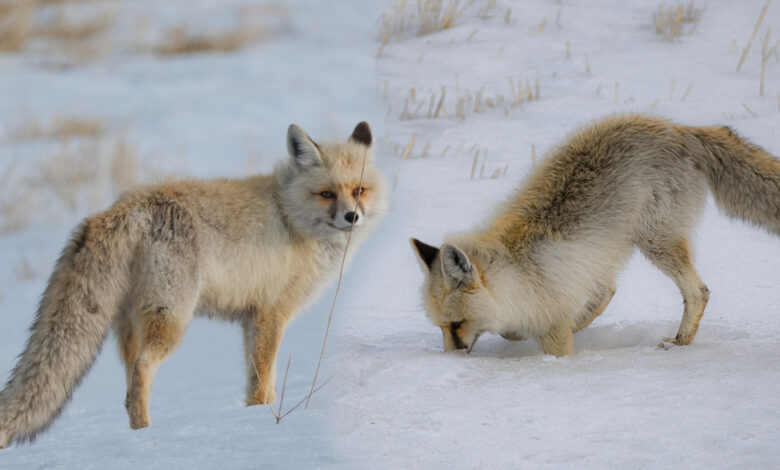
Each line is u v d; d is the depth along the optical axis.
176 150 25.66
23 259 18.52
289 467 5.91
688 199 10.30
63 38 39.81
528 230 10.35
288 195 9.87
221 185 9.79
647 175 10.27
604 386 8.09
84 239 9.01
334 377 8.88
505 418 7.33
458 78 21.23
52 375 8.71
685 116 17.41
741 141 10.78
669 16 23.06
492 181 15.88
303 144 9.84
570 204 10.39
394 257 13.45
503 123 18.69
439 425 7.17
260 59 36.91
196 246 9.22
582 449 6.50
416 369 8.95
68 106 30.47
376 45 24.23
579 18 23.73
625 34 22.48
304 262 10.02
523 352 10.66
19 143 26.47
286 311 9.96
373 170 10.27
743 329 9.98
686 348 9.49
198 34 40.50
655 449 6.40
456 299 9.96
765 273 12.02
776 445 6.30
